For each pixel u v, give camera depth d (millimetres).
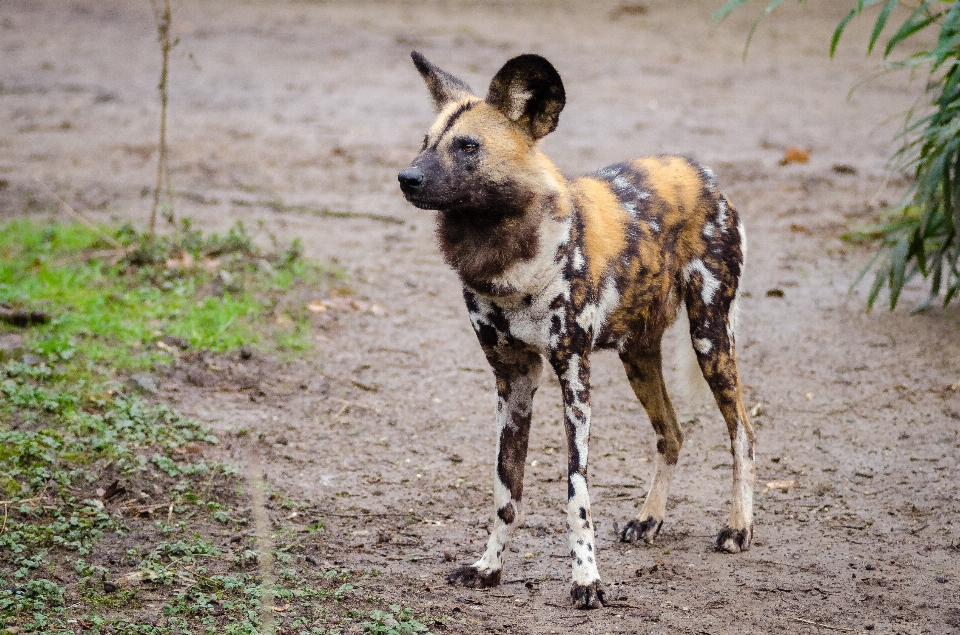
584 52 29156
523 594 7199
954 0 10039
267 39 30078
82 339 11195
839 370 11734
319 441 9906
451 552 7844
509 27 31859
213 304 12383
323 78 26109
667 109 23781
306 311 12836
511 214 6953
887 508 8711
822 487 9164
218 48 28984
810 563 7738
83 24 31672
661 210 8062
